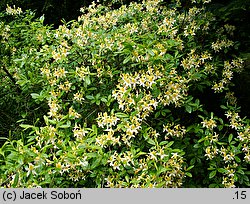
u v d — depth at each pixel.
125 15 3.19
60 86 2.59
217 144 2.66
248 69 3.39
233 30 3.64
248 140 2.49
